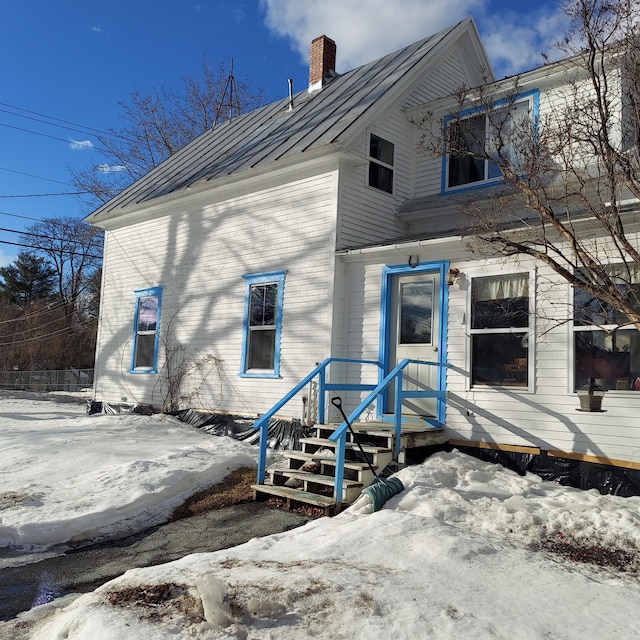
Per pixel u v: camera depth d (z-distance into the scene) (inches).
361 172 424.8
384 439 315.6
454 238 331.0
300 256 427.2
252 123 616.1
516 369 319.3
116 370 597.0
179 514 270.5
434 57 476.4
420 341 366.0
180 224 544.1
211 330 496.4
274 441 416.2
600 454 285.0
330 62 598.5
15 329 1606.8
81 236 1903.3
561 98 382.9
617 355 284.7
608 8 230.5
